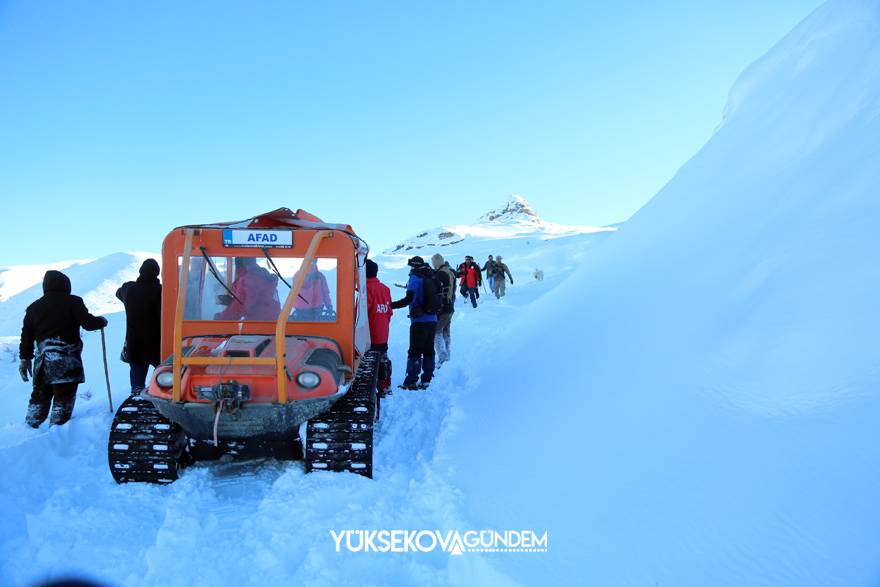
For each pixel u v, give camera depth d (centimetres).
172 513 352
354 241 476
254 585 279
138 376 604
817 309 346
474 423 518
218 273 462
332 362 430
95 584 281
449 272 880
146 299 593
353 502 373
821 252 387
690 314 451
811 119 573
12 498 379
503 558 281
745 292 417
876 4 618
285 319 387
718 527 262
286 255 461
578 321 637
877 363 285
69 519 345
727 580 234
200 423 396
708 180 690
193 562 298
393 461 462
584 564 270
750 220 512
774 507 255
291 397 398
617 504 309
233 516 356
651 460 330
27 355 560
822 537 230
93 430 528
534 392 532
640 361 446
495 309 1577
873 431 255
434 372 840
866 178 416
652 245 667
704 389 358
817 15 771
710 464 300
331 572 287
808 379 308
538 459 396
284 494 379
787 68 737
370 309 671
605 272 730
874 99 492
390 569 294
